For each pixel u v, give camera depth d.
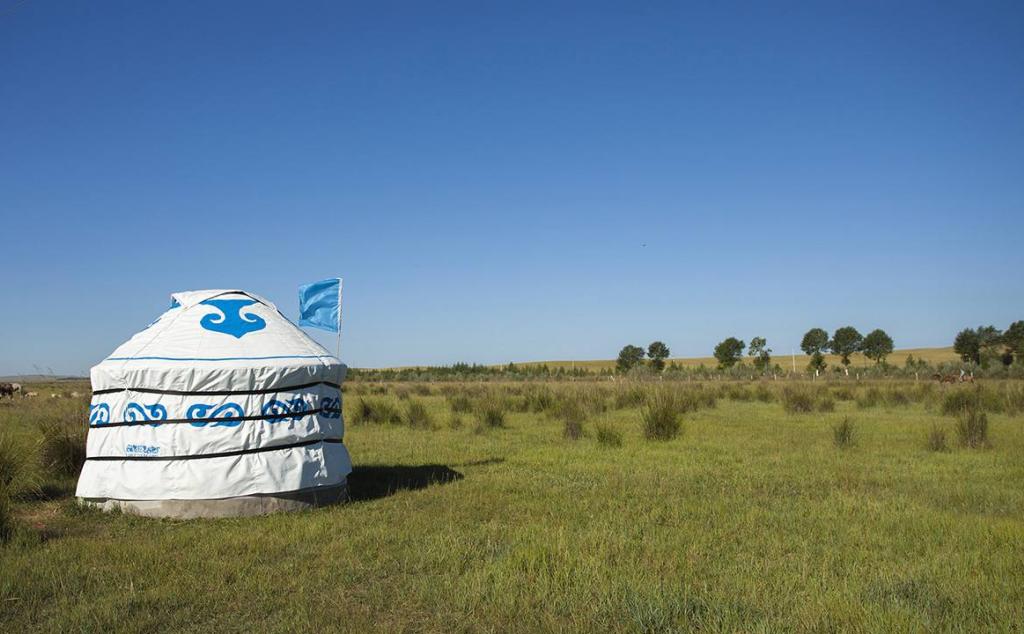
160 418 8.60
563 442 15.35
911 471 11.22
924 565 6.21
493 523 7.81
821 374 53.28
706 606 5.22
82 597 5.53
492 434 17.06
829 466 11.66
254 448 8.73
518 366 93.06
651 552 6.62
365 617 5.12
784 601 5.35
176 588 5.72
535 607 5.34
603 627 4.94
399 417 20.31
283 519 8.20
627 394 25.19
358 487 10.34
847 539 7.16
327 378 9.66
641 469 11.46
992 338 69.62
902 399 25.81
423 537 7.28
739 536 7.27
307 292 11.27
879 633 4.70
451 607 5.35
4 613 5.27
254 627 5.03
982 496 9.23
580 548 6.58
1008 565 6.19
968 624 4.94
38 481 10.16
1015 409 20.73
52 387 48.59
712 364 100.19
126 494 8.52
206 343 9.02
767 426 17.95
